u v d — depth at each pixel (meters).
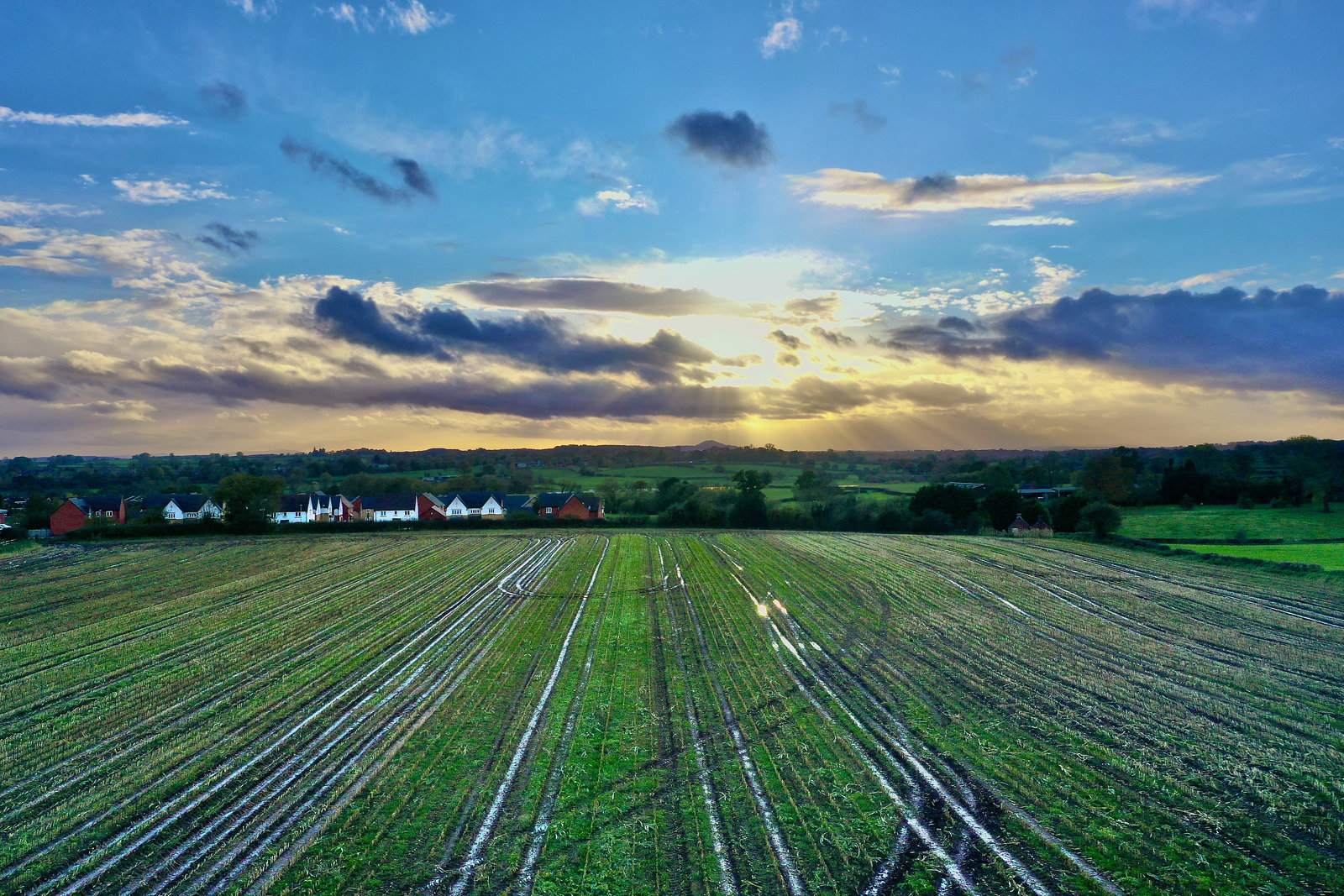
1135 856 16.33
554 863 16.28
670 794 19.41
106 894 15.35
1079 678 28.95
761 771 20.72
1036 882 15.43
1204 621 38.66
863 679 28.78
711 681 28.72
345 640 35.66
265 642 35.62
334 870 16.02
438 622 39.16
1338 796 18.83
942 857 16.36
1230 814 18.08
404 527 93.44
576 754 21.91
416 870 16.03
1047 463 185.25
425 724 24.45
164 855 16.78
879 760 21.39
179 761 21.95
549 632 36.62
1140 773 20.36
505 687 28.19
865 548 70.38
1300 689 27.62
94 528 82.81
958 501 92.81
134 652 34.09
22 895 15.35
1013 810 18.39
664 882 15.60
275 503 91.81
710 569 57.44
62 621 40.94
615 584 50.50
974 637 35.28
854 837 17.23
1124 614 40.47
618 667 30.66
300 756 22.08
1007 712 25.19
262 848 16.91
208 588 50.72
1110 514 73.94
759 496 95.88
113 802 19.39
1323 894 14.80
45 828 18.09
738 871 15.97
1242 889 15.05
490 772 20.78
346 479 157.25
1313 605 42.56
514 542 76.50
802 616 39.91
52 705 27.22
